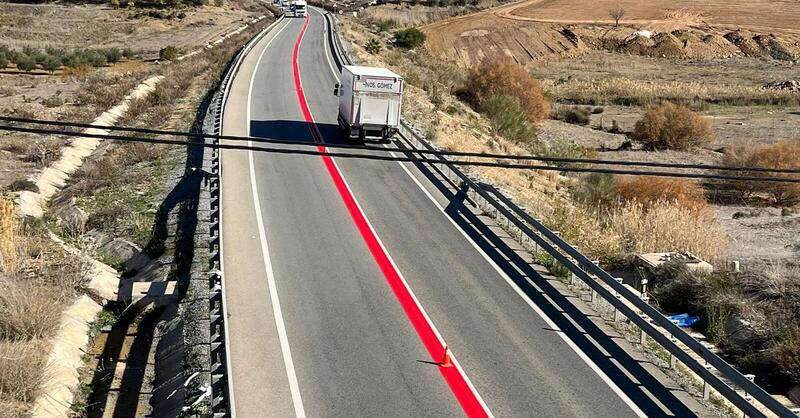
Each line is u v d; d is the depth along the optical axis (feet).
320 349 46.34
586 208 89.56
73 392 47.16
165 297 59.11
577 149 152.15
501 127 152.76
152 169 89.25
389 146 98.27
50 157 96.07
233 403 37.40
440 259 62.44
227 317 47.70
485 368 44.96
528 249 66.13
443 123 124.16
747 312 55.52
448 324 50.60
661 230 75.00
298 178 82.74
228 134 98.94
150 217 74.08
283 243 63.82
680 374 45.91
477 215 74.59
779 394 47.09
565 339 49.42
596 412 40.83
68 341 51.42
